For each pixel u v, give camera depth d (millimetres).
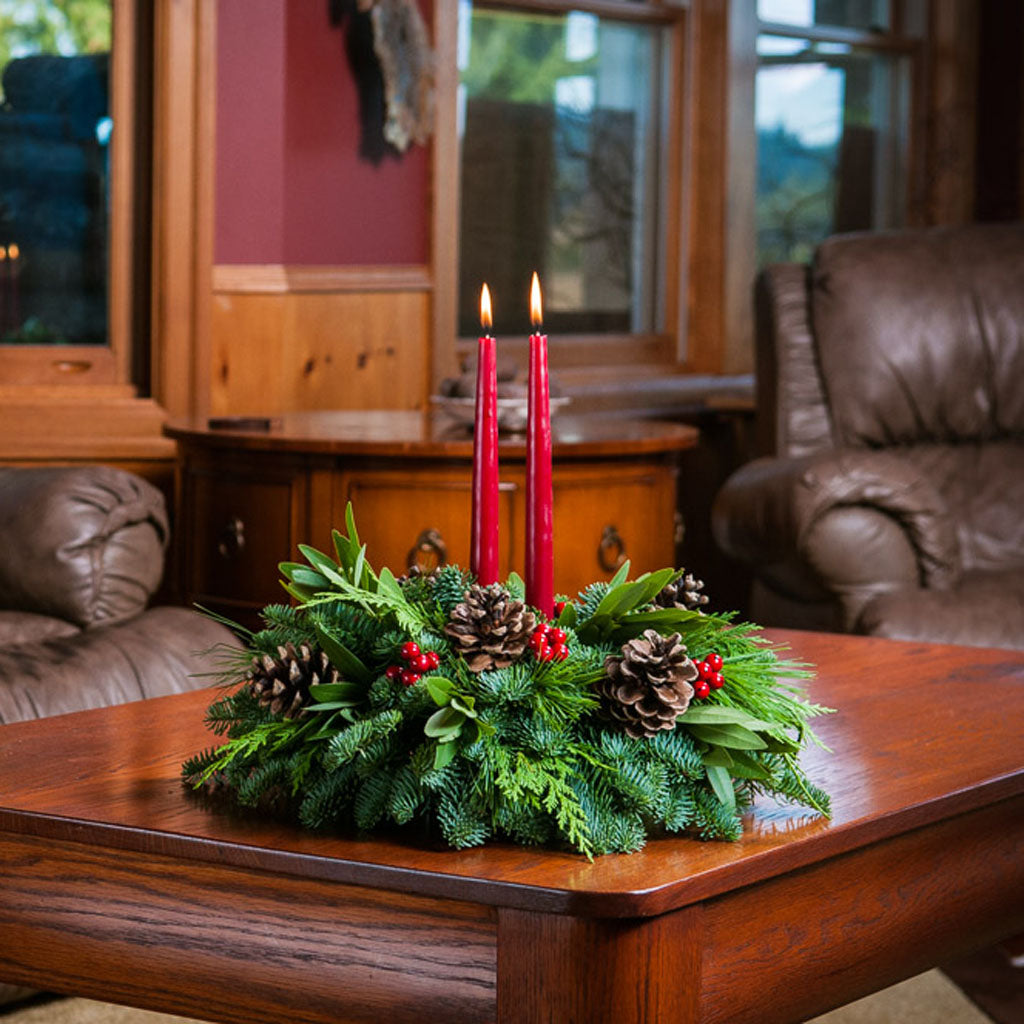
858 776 1230
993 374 3164
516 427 2727
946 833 1207
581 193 4121
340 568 1146
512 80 3943
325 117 3447
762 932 1060
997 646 2451
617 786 1044
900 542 2674
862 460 2703
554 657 1067
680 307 4312
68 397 3279
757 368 3252
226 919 1062
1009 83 4852
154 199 3279
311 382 3473
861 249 3195
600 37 4117
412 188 3641
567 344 4043
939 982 2109
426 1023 1007
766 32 4383
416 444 2627
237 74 3316
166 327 3285
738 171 4273
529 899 962
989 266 3215
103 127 3291
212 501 2844
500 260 3963
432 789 1048
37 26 3223
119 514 2303
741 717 1074
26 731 1367
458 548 2695
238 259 3357
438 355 3697
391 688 1060
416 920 1007
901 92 4816
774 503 2709
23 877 1125
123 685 2033
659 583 1130
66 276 3291
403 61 3492
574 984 966
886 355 3094
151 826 1073
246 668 1156
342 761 1037
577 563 2785
